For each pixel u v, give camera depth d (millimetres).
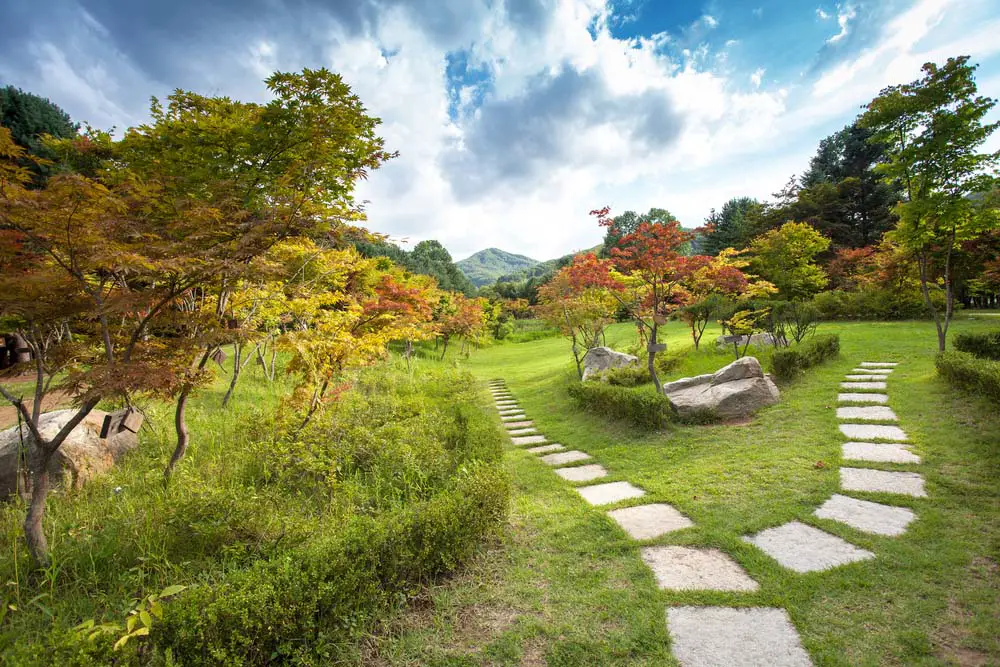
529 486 5344
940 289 18438
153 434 5898
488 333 30078
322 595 2566
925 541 3271
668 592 2955
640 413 7375
